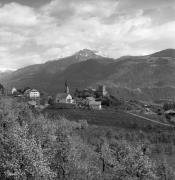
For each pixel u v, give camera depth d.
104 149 93.81
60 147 62.38
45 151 57.44
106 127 179.25
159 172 85.88
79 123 165.25
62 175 60.22
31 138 51.72
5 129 71.31
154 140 154.25
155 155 121.56
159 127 198.00
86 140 126.38
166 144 142.50
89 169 69.75
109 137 148.62
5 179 46.44
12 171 45.81
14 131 52.12
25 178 45.03
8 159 46.94
